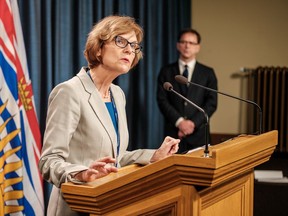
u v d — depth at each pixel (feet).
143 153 6.38
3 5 9.73
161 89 15.64
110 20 6.19
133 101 17.19
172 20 18.40
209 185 4.40
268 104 19.72
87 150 6.04
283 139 19.81
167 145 6.23
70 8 13.85
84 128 6.05
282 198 12.75
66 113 5.94
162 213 4.68
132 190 4.65
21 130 9.97
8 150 9.63
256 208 12.78
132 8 16.71
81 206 4.90
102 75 6.34
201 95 15.46
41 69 12.98
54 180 5.42
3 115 9.53
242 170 5.22
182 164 4.40
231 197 5.50
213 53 20.13
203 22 20.08
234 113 20.22
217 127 20.35
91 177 5.05
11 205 9.72
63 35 13.67
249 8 19.93
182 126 14.88
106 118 6.21
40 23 12.85
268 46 19.98
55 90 6.13
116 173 5.41
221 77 20.20
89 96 6.16
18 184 9.74
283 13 19.86
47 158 5.73
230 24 20.01
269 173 13.52
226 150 4.46
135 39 6.21
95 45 6.18
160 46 17.89
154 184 4.59
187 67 15.53
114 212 4.83
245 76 20.11
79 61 14.14
